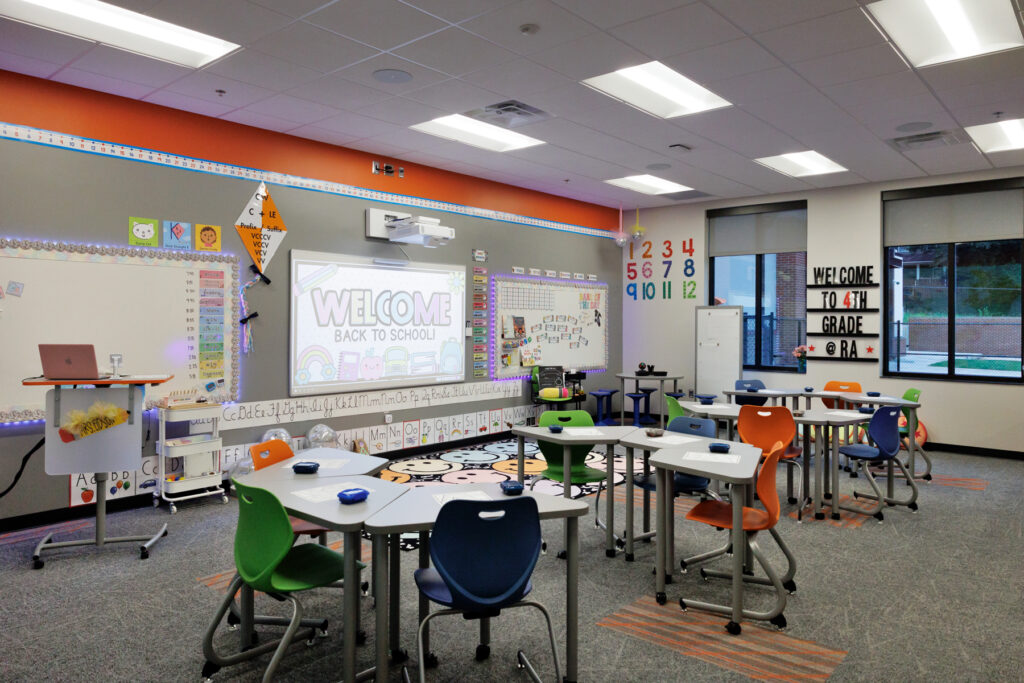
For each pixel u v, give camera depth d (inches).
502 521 97.8
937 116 228.4
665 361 400.8
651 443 162.7
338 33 162.7
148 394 211.6
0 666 113.9
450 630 130.0
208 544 177.9
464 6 148.9
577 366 380.8
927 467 258.2
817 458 205.3
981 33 169.8
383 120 231.0
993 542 183.3
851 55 177.8
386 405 280.4
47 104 190.4
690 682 110.3
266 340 240.2
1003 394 300.7
